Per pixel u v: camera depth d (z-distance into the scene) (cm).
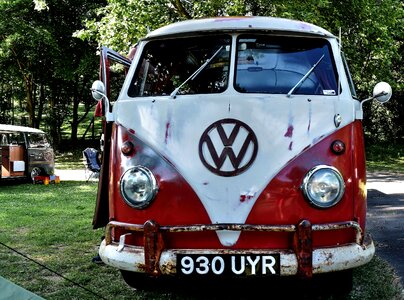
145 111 384
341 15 1567
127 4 1437
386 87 395
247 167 357
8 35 2216
